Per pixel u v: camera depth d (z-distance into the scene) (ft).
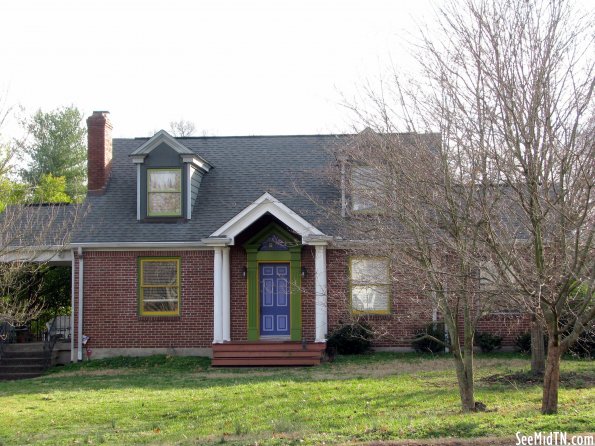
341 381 59.57
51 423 47.32
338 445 33.99
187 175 82.84
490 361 70.28
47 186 129.90
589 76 34.78
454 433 34.58
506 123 34.55
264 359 74.28
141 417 48.26
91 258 81.20
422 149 38.83
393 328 77.51
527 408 42.11
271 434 39.91
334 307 77.77
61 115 187.93
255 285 80.33
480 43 39.40
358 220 49.85
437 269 39.01
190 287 80.33
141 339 80.18
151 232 81.20
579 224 32.71
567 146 34.06
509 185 36.19
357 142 45.91
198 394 55.67
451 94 38.58
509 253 35.09
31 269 68.95
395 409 46.44
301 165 87.66
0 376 75.66
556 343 37.78
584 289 43.04
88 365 77.87
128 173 89.45
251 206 76.59
